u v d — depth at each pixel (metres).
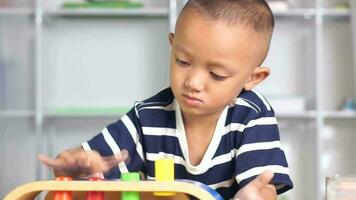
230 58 0.93
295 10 2.86
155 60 3.07
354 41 2.83
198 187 0.76
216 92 0.93
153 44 3.08
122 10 2.86
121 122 1.09
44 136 2.96
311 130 2.93
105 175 1.04
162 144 1.07
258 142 1.01
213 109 0.95
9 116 2.90
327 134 3.05
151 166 1.08
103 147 1.05
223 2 0.94
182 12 0.95
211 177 1.05
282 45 3.07
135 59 3.09
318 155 2.80
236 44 0.93
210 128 1.04
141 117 1.08
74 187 0.77
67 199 0.79
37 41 2.85
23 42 3.00
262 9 0.98
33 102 2.95
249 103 1.05
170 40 1.01
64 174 0.92
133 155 1.08
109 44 3.10
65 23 3.10
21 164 3.00
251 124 1.03
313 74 2.89
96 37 3.10
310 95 2.97
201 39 0.92
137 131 1.08
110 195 0.85
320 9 2.85
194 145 1.05
